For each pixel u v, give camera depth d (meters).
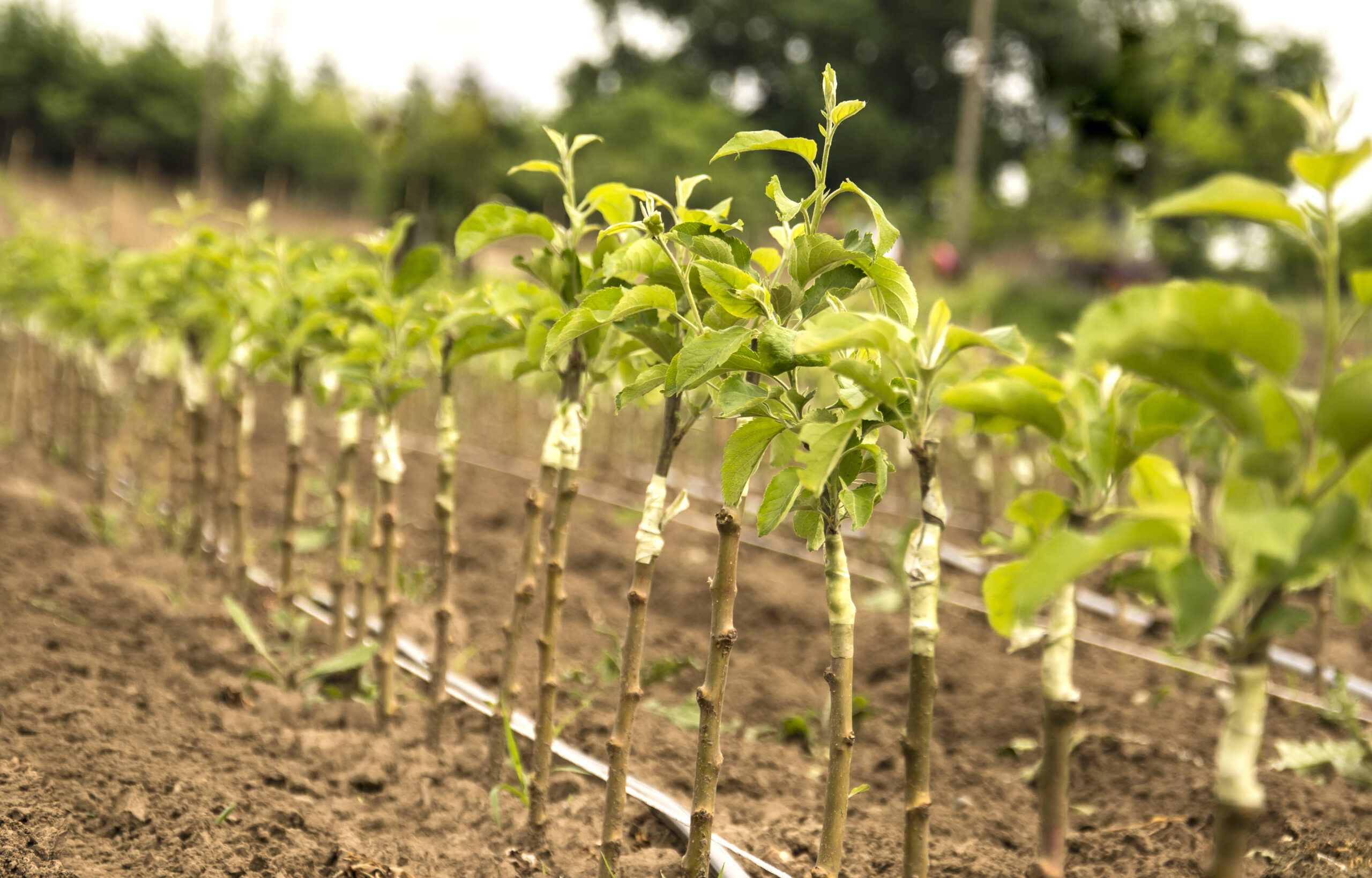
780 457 2.02
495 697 3.75
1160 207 1.32
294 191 41.69
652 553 2.34
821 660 4.66
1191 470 3.91
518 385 8.77
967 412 1.69
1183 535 1.31
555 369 2.68
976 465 6.42
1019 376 1.74
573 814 2.93
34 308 6.96
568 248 2.59
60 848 2.41
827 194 2.01
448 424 3.18
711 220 2.08
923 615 1.82
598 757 3.38
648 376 2.21
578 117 34.78
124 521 5.81
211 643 4.05
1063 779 1.63
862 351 2.07
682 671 4.35
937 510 1.80
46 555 4.86
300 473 4.29
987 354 6.00
